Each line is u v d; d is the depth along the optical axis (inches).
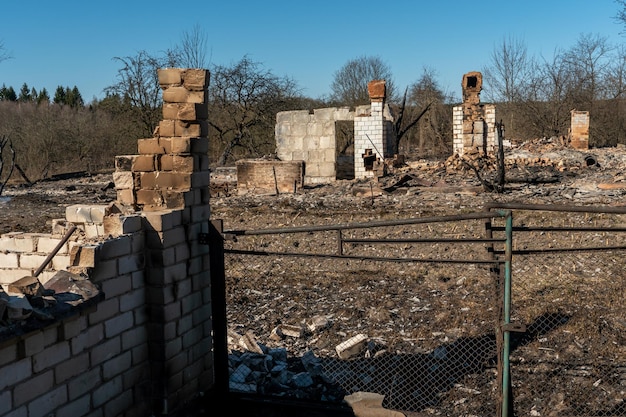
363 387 241.1
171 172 214.8
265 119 1413.6
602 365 250.4
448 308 326.3
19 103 1957.4
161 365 202.7
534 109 1466.5
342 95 1881.2
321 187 864.3
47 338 158.2
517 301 329.4
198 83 217.3
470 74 984.3
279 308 342.0
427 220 201.5
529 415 215.5
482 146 987.3
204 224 224.7
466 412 221.3
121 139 1425.9
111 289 185.0
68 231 209.8
